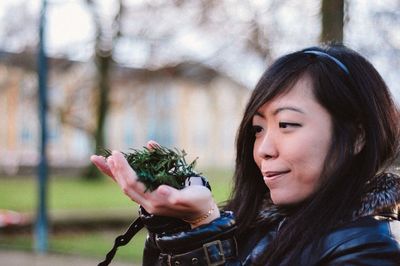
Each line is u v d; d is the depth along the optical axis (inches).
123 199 656.4
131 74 828.6
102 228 481.1
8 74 893.2
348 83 54.4
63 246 375.9
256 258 57.7
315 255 51.8
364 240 50.2
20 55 792.3
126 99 888.9
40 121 371.6
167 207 50.8
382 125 54.6
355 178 53.6
